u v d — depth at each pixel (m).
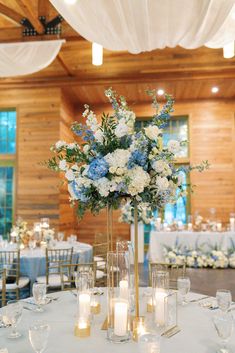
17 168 7.35
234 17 2.92
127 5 2.44
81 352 1.52
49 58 4.47
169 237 6.91
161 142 1.77
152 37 2.78
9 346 1.58
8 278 4.48
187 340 1.63
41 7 5.30
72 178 1.83
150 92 1.92
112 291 1.71
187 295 2.38
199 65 6.77
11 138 7.71
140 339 1.31
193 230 7.25
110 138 1.79
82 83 7.16
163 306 1.80
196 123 8.15
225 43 3.24
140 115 8.25
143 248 7.62
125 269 1.83
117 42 2.88
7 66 4.54
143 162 1.75
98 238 6.66
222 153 8.03
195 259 6.79
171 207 8.20
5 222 7.60
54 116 7.32
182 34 2.73
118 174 1.70
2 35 5.55
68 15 2.66
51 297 2.35
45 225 5.50
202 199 7.99
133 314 2.00
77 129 1.86
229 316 1.53
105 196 1.79
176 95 7.91
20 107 7.44
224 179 7.98
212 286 5.30
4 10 5.08
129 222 7.15
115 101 1.87
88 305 1.78
